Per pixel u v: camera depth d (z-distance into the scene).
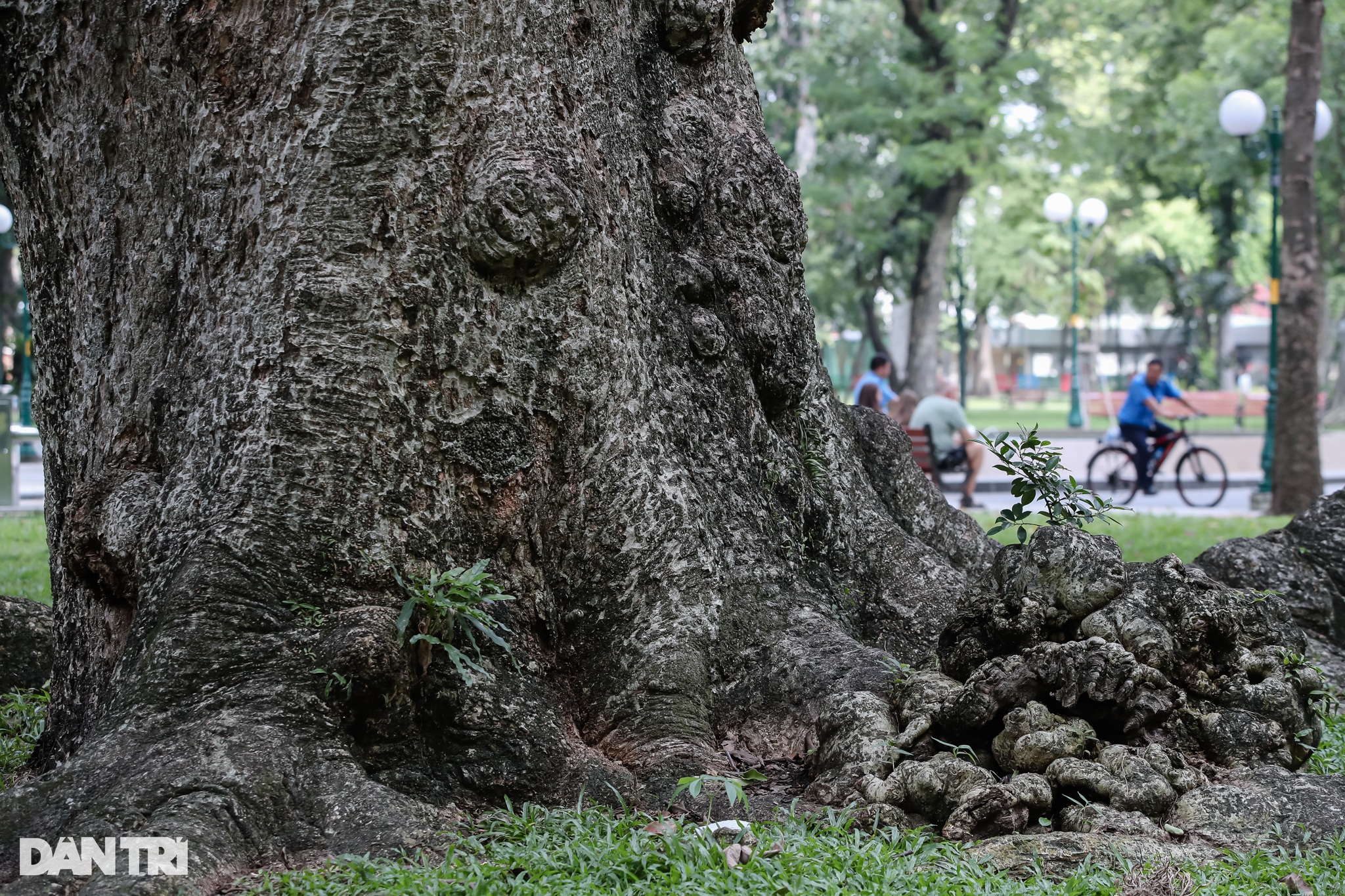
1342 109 31.66
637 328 5.41
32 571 10.93
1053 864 4.02
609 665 5.09
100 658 5.10
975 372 70.88
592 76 5.42
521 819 4.27
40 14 5.24
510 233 4.88
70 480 5.34
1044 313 53.47
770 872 3.77
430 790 4.48
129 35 5.15
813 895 3.64
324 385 4.73
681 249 5.90
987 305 41.72
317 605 4.62
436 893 3.57
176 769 4.05
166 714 4.31
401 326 4.81
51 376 5.46
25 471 24.06
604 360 5.20
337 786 4.18
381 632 4.44
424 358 4.84
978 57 30.36
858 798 4.48
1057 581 4.89
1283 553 7.69
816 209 33.34
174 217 5.11
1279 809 4.39
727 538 5.51
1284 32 29.80
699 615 5.24
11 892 3.61
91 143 5.27
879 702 4.91
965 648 5.01
